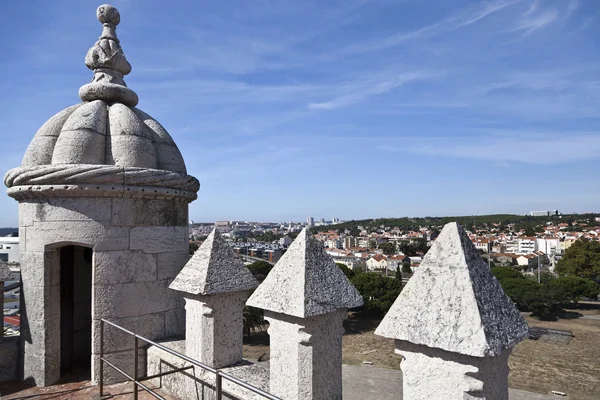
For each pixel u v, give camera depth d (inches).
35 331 232.2
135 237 235.3
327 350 145.5
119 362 229.3
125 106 253.4
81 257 299.0
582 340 1493.6
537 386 1015.0
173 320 250.1
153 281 241.8
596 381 1054.4
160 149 256.1
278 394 149.4
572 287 2009.1
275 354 151.1
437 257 110.3
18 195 233.6
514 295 1980.8
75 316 294.2
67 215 224.4
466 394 96.2
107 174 219.1
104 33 264.5
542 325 1759.4
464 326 96.4
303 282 143.2
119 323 229.0
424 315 103.7
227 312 191.0
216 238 200.8
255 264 2108.8
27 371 235.3
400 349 109.3
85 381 237.6
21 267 239.9
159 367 221.9
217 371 131.7
